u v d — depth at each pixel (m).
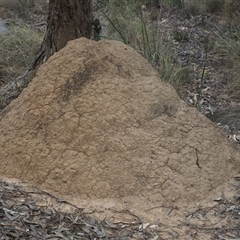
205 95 6.15
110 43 4.73
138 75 4.61
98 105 4.42
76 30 5.49
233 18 7.83
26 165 4.35
